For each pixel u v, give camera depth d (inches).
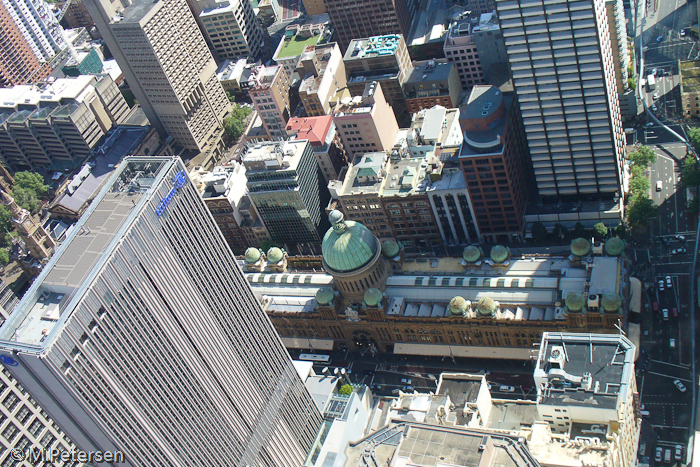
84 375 6161.4
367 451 7121.1
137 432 6948.8
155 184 6884.8
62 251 6501.0
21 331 6072.8
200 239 7632.9
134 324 6707.7
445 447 6638.8
